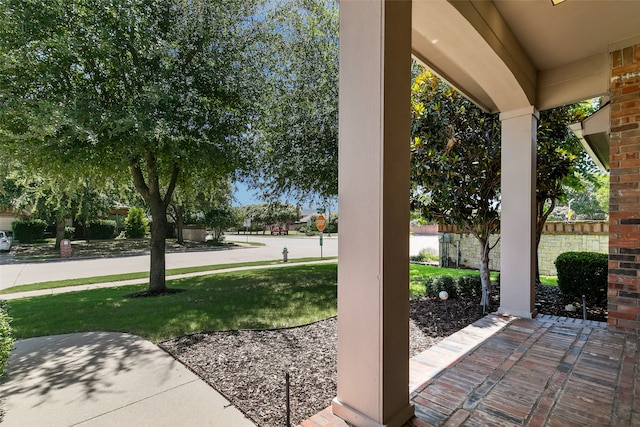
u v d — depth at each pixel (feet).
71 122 15.52
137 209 71.46
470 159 15.02
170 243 66.49
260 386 8.37
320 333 12.45
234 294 20.12
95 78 18.45
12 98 16.01
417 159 15.40
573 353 8.84
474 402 6.56
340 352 6.19
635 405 6.31
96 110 16.98
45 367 9.88
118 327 13.80
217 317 14.94
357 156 5.81
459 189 15.10
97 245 60.34
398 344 5.80
